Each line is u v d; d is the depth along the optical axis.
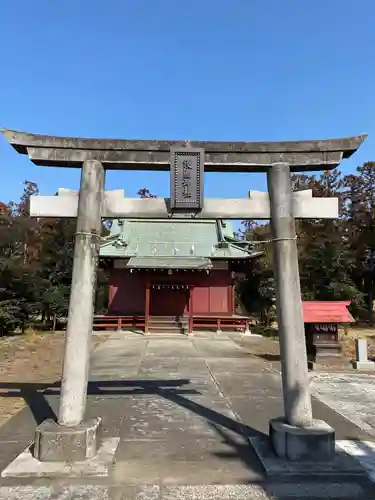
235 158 5.93
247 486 4.39
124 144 5.81
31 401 8.01
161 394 8.78
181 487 4.36
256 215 5.85
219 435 6.07
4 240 21.38
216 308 26.27
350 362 12.43
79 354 5.28
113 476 4.61
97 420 5.44
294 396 5.26
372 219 30.95
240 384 9.91
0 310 19.28
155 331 23.94
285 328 5.41
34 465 4.73
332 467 4.78
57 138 5.80
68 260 26.03
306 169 6.09
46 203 5.73
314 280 28.06
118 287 26.31
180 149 5.81
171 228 28.22
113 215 5.81
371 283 31.86
